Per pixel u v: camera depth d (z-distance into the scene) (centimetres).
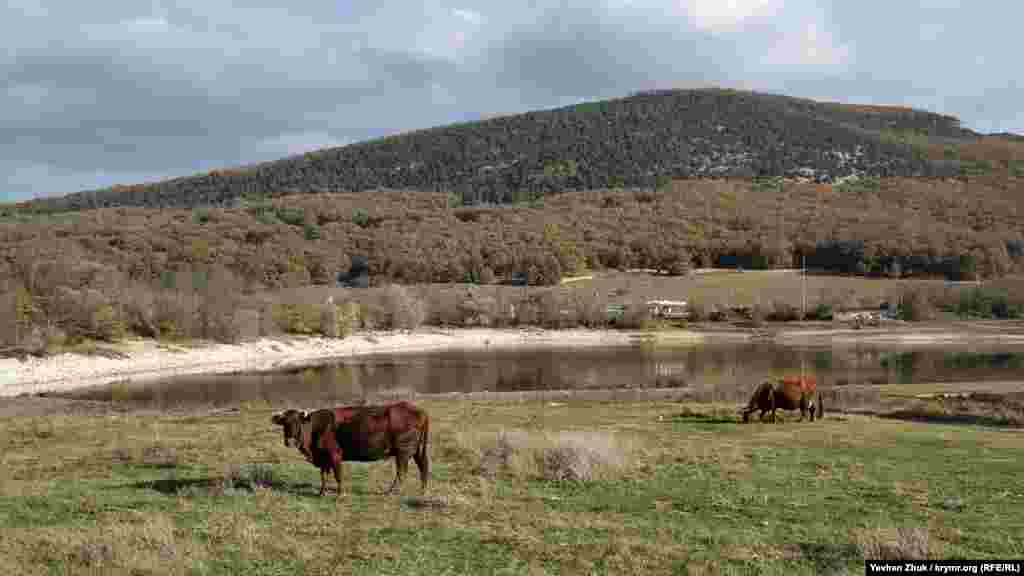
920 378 6341
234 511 1284
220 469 1728
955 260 15562
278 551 1072
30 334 7581
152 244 15100
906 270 16062
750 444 2180
